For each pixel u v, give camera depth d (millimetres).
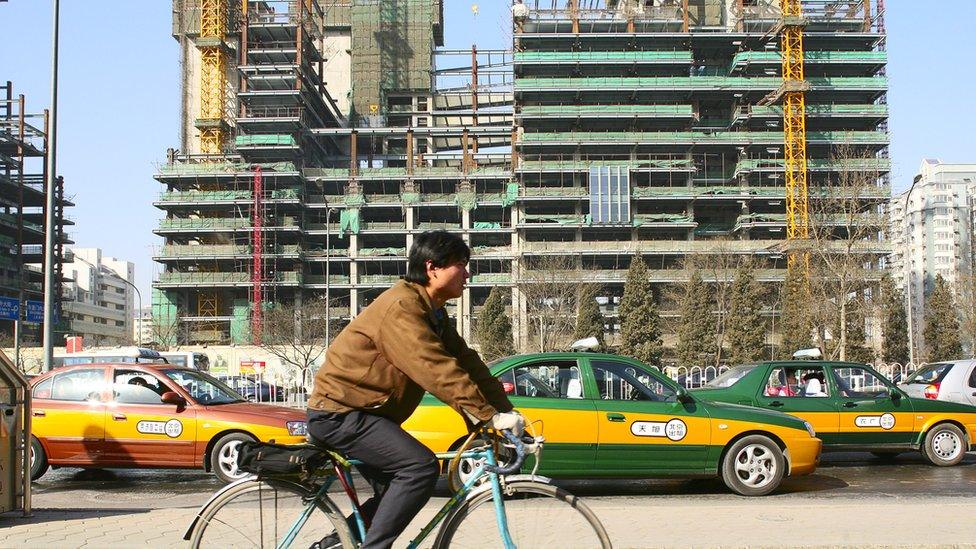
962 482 11750
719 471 10250
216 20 96562
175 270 91188
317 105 100438
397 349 3941
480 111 99688
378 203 90000
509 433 3984
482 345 70062
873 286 50031
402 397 4129
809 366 13555
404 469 4055
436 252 4156
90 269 145375
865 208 55000
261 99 92000
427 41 103312
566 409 9938
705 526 7309
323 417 4070
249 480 4254
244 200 88312
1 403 7488
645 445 10008
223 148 94375
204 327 89750
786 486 11328
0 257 91188
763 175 88188
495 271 91000
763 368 13414
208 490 11117
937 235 147250
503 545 4156
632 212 88625
